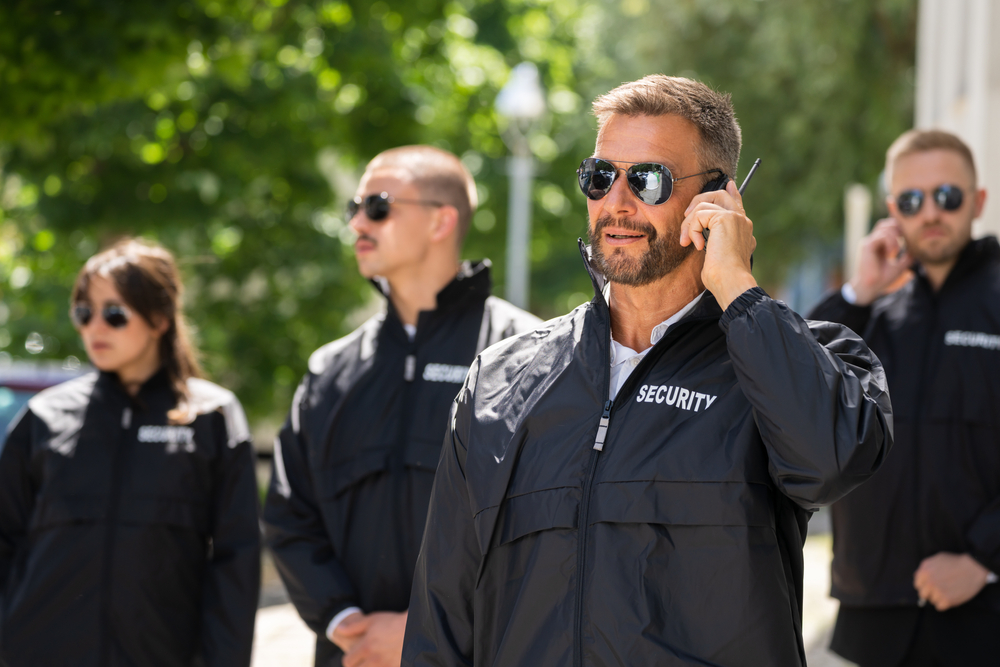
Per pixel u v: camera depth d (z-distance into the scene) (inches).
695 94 133.1
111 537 195.9
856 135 908.6
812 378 113.0
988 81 354.6
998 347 197.8
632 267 129.7
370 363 193.6
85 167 579.8
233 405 212.8
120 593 194.1
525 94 685.9
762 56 927.0
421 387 187.8
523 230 698.2
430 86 684.1
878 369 125.2
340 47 590.9
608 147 132.6
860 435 112.3
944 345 203.0
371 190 198.2
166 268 215.5
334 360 199.2
